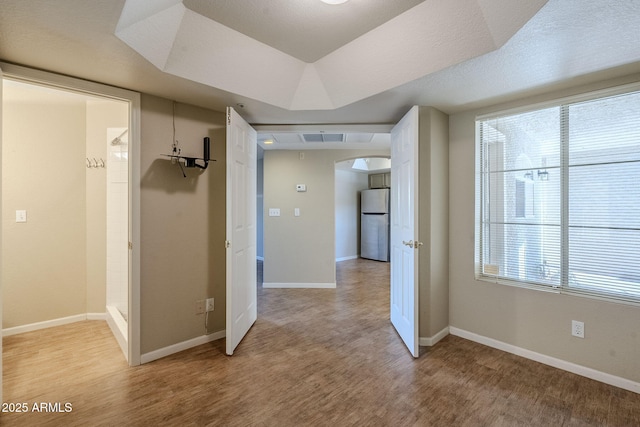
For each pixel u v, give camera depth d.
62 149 3.14
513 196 2.51
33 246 2.99
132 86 2.17
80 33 1.51
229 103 2.52
